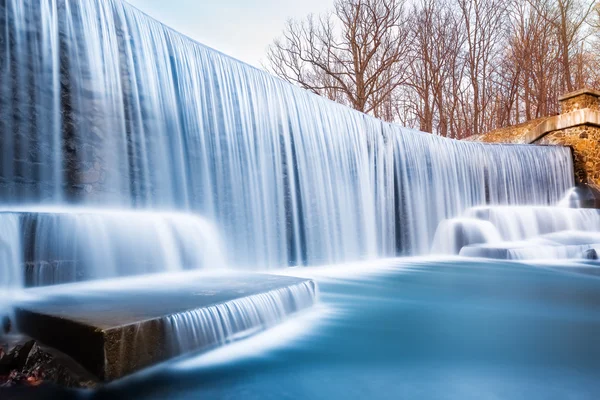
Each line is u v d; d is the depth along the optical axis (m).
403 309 5.18
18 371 2.59
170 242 5.21
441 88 25.80
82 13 5.53
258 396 2.72
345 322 4.45
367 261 9.88
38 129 5.01
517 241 11.25
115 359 2.50
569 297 5.92
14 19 4.87
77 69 5.42
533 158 14.00
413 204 11.33
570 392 2.87
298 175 8.62
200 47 7.13
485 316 4.89
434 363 3.39
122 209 5.79
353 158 10.04
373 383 2.96
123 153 5.84
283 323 4.09
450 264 9.23
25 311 2.99
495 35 25.86
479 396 2.78
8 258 3.56
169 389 2.76
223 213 7.10
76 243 4.14
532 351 3.69
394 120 31.06
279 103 8.43
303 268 8.46
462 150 12.80
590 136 14.23
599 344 3.90
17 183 4.81
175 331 2.88
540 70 23.80
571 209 12.23
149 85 6.22
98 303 3.24
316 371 3.15
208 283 4.32
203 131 6.92
